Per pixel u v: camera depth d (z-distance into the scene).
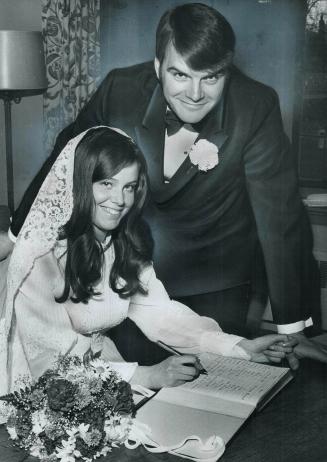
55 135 2.34
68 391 1.47
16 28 2.38
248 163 2.04
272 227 2.04
